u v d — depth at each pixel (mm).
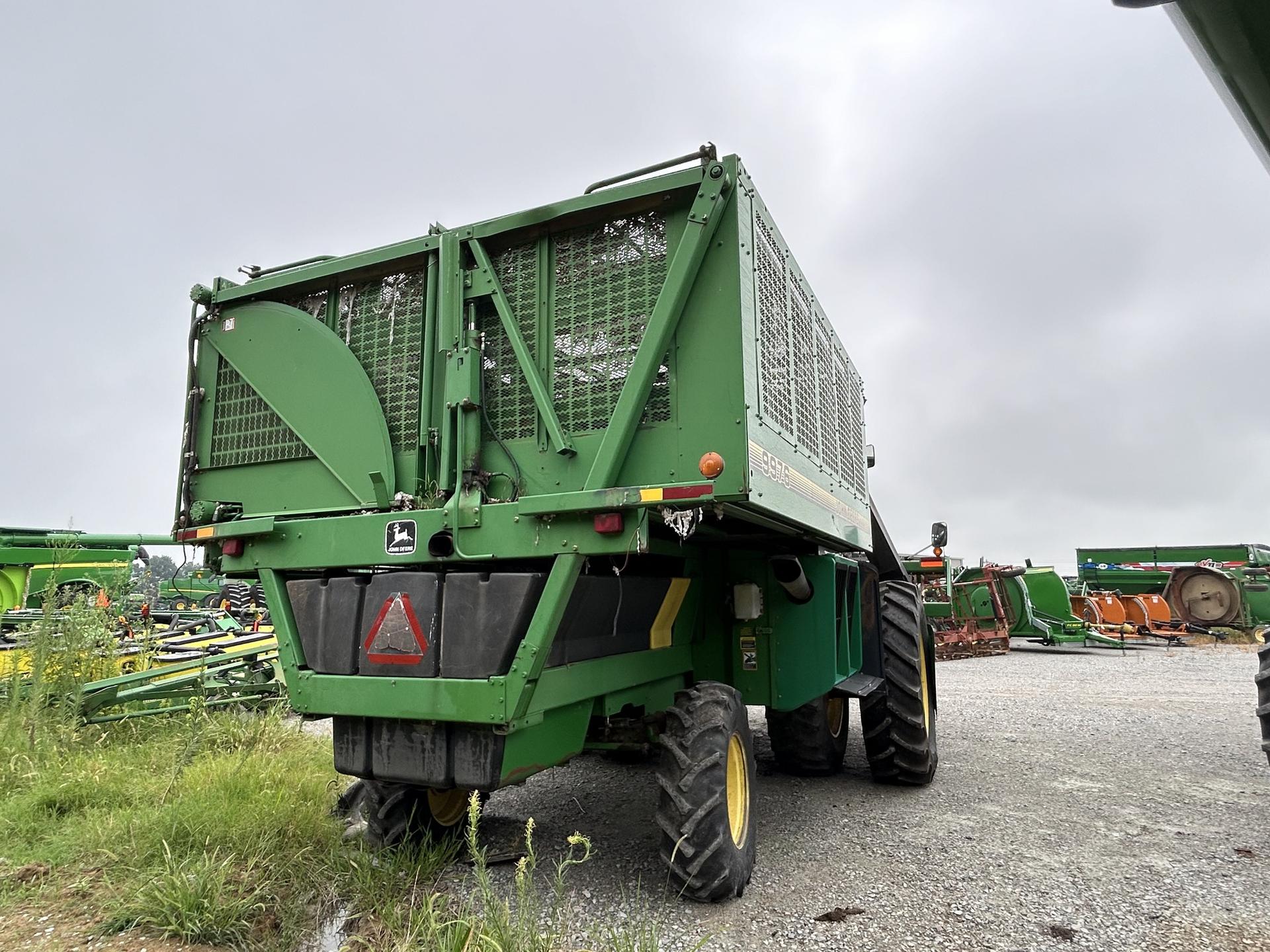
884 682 5453
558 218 3398
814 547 4879
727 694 3635
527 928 2730
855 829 4414
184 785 4465
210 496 4129
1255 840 4180
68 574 12156
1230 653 16297
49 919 3006
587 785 5547
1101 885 3523
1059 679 12031
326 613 3375
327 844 3713
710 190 3143
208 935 2889
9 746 5035
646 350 3121
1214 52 814
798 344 4172
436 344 3627
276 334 4035
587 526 3018
